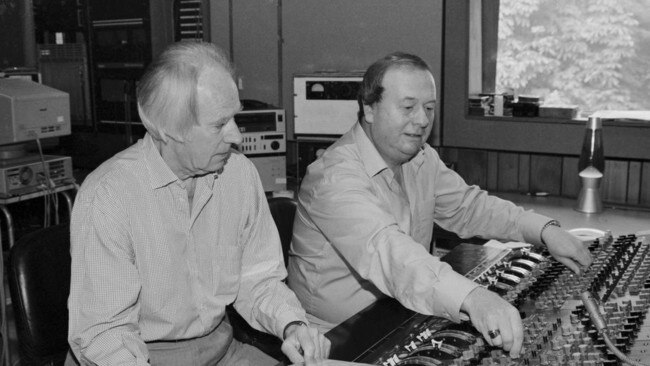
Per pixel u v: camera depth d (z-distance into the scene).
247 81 3.69
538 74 3.21
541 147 3.10
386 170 1.92
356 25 3.38
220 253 1.71
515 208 2.12
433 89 1.82
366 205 1.71
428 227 2.14
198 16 3.63
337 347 1.45
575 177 3.09
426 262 1.49
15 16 3.85
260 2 3.59
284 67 3.59
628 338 1.40
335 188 1.79
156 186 1.58
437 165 2.19
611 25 3.02
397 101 1.79
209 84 1.47
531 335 1.44
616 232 2.51
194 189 1.69
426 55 3.25
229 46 3.69
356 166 1.87
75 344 1.50
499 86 3.31
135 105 3.67
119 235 1.53
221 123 1.50
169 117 1.48
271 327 1.69
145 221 1.58
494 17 3.24
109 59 3.71
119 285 1.51
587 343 1.39
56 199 3.48
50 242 1.81
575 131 3.03
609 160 3.03
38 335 1.75
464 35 3.14
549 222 2.00
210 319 1.70
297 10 3.51
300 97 3.24
